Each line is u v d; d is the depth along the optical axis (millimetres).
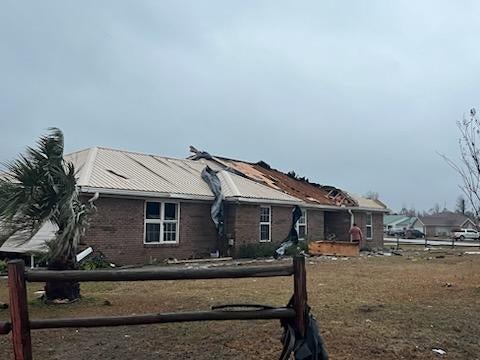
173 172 21891
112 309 8125
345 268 16297
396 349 5633
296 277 4000
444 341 6004
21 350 3572
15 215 8594
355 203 31828
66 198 8812
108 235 16891
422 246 38344
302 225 26531
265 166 32625
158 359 5266
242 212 21484
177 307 8297
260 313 3945
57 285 8758
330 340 5953
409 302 8773
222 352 5496
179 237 19578
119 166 19812
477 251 30062
